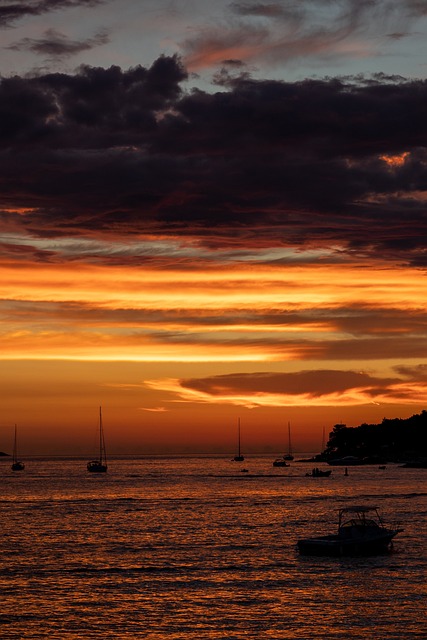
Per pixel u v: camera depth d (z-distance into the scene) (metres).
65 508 161.75
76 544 106.69
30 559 93.88
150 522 133.88
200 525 129.00
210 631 62.66
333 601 71.19
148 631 62.75
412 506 158.50
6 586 77.88
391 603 70.44
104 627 63.75
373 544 94.31
